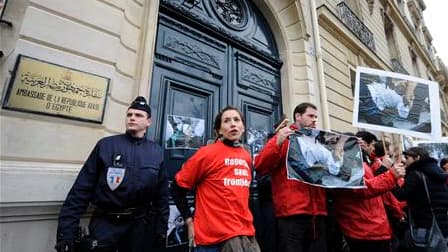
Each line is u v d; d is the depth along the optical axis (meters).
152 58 2.93
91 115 2.22
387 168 2.55
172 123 3.11
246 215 1.74
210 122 3.54
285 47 5.12
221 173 1.78
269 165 2.20
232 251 1.52
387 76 2.84
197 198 1.83
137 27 2.93
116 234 1.63
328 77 5.70
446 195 2.65
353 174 2.24
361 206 2.33
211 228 1.63
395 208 2.92
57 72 2.10
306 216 2.11
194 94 3.50
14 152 1.82
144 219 1.77
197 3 3.93
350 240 2.33
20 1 2.02
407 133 2.62
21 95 1.90
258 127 4.26
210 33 3.96
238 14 4.70
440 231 2.49
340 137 2.38
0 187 1.68
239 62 4.27
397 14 12.50
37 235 1.82
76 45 2.25
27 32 2.01
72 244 1.51
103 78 2.36
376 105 2.71
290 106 4.71
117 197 1.67
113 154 1.76
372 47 8.06
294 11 5.36
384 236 2.25
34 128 1.93
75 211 1.59
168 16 3.47
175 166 2.98
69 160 2.04
